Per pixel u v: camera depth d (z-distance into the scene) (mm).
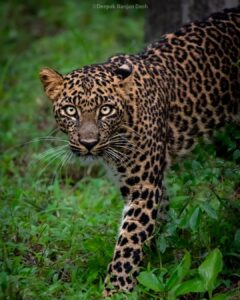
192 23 11680
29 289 9828
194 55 11344
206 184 11547
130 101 10391
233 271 10586
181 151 11344
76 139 10219
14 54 20812
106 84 10188
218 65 11422
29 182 13930
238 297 9773
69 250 11000
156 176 10656
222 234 10961
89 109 10117
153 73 10891
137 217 10477
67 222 11852
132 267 10391
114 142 10391
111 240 11242
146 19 16250
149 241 10852
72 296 9766
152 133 10562
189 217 10023
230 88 11508
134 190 10594
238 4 14438
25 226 11562
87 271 10656
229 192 11328
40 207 12570
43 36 21766
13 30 21969
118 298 9766
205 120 11367
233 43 11602
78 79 10273
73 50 19562
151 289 10102
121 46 19688
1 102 17984
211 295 9586
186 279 10062
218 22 11711
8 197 12742
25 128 16109
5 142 15898
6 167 14734
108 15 22031
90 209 12875
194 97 11242
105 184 13922
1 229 11367
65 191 13766
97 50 19109
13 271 10336
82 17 22047
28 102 17609
